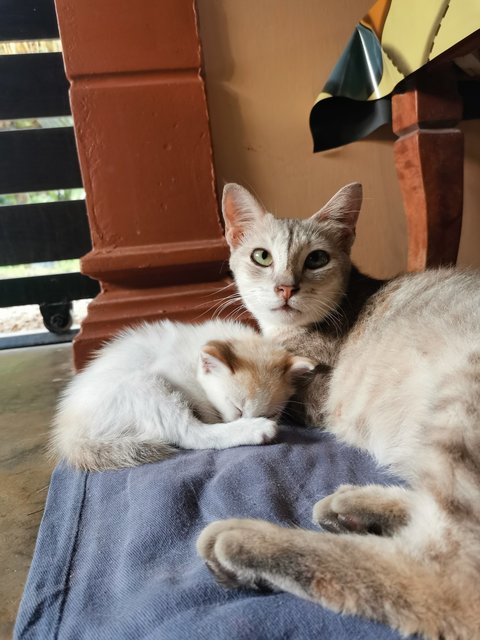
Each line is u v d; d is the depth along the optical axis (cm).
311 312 37
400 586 18
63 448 33
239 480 28
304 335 38
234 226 41
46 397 50
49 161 66
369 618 18
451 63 40
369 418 31
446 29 33
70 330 72
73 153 66
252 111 52
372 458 31
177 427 33
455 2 32
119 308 50
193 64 48
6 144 65
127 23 47
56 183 67
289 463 29
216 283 52
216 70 51
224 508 25
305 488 27
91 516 27
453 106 41
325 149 49
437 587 18
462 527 19
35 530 28
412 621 17
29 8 61
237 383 36
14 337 71
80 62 47
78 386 37
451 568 18
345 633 17
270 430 33
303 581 19
